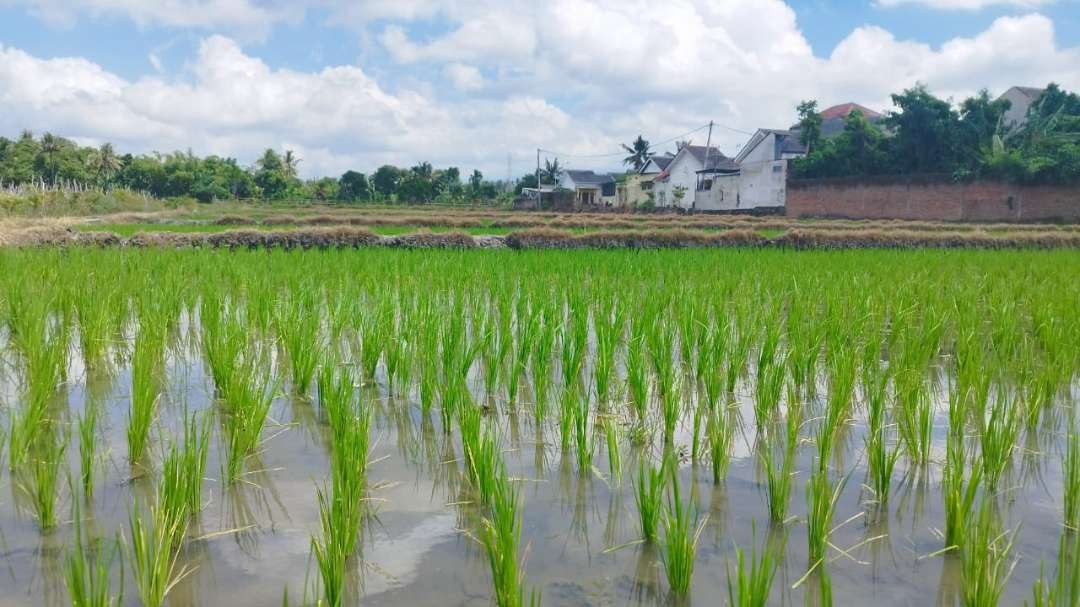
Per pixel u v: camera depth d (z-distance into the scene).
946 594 3.52
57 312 9.60
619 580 3.62
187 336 9.52
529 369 7.88
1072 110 46.72
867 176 45.84
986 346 8.75
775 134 62.09
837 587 3.58
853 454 5.52
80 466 5.01
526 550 3.92
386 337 7.21
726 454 5.07
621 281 12.14
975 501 4.63
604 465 5.25
